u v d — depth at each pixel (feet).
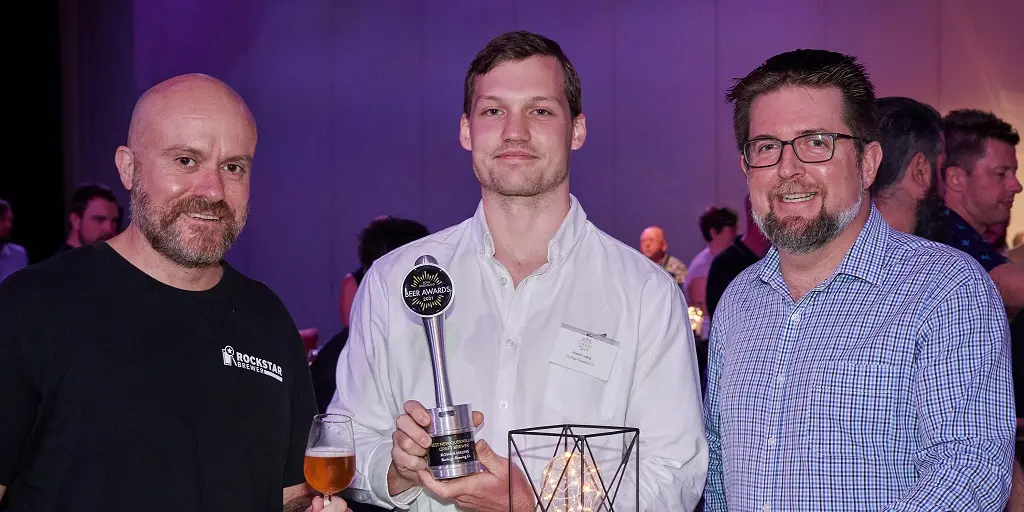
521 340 7.06
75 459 5.84
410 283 6.02
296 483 6.94
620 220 28.40
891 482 6.27
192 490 6.07
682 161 27.86
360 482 6.91
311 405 7.02
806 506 6.45
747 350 7.06
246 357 6.52
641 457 6.88
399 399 7.19
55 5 29.78
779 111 6.76
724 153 27.50
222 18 30.76
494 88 6.88
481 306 7.19
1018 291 9.84
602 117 28.48
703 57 27.58
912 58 25.67
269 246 30.83
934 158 9.84
